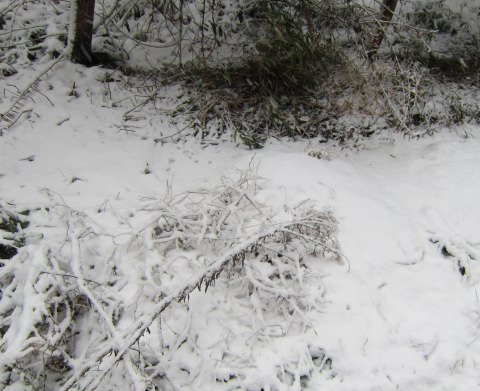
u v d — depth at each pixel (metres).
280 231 3.13
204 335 2.77
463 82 5.88
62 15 5.98
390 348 2.75
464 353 2.74
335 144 4.85
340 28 5.92
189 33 6.17
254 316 2.87
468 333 2.86
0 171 3.94
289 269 3.10
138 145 4.58
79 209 3.46
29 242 3.10
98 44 5.77
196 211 3.44
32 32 5.72
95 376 2.23
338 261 3.25
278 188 3.74
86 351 2.57
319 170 3.98
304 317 2.78
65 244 3.11
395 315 2.94
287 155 4.14
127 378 2.50
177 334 2.72
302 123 5.04
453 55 6.38
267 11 5.32
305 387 2.59
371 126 5.02
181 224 3.27
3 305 2.60
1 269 2.77
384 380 2.60
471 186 3.96
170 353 2.66
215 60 5.73
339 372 2.65
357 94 5.16
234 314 2.91
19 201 3.48
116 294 2.84
